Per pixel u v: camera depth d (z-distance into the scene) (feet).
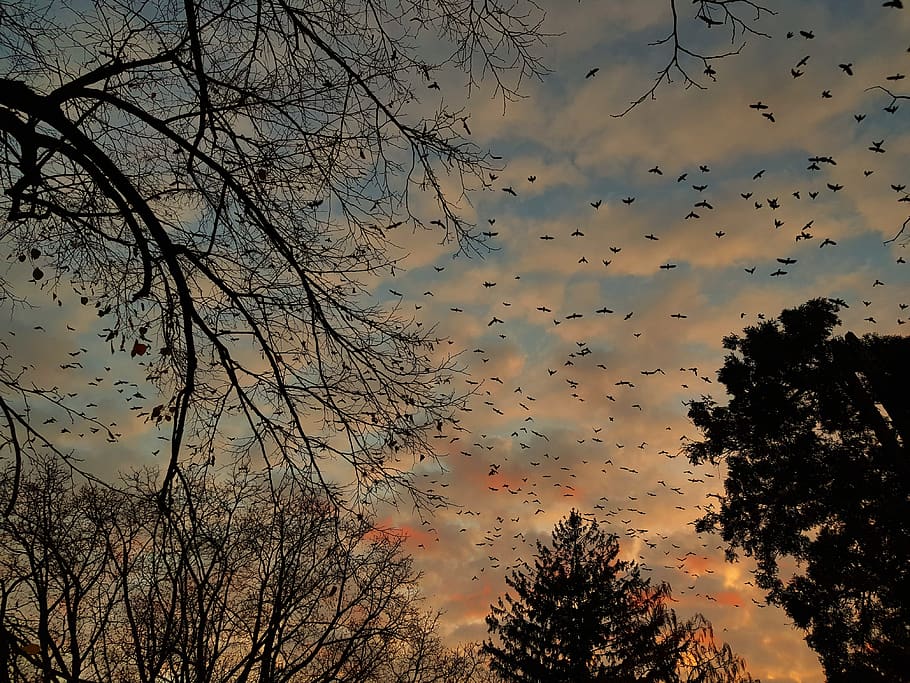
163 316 18.13
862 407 54.70
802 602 53.93
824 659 52.37
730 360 61.41
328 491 18.63
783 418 58.13
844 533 53.11
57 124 15.17
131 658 26.03
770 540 58.39
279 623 27.09
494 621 92.63
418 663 33.53
